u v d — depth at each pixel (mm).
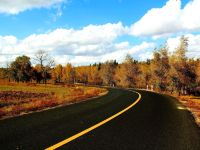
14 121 10953
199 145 7426
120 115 13242
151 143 7457
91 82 146125
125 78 96750
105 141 7527
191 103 22031
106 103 20312
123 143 7348
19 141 7289
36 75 114250
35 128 9352
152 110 15789
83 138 7844
